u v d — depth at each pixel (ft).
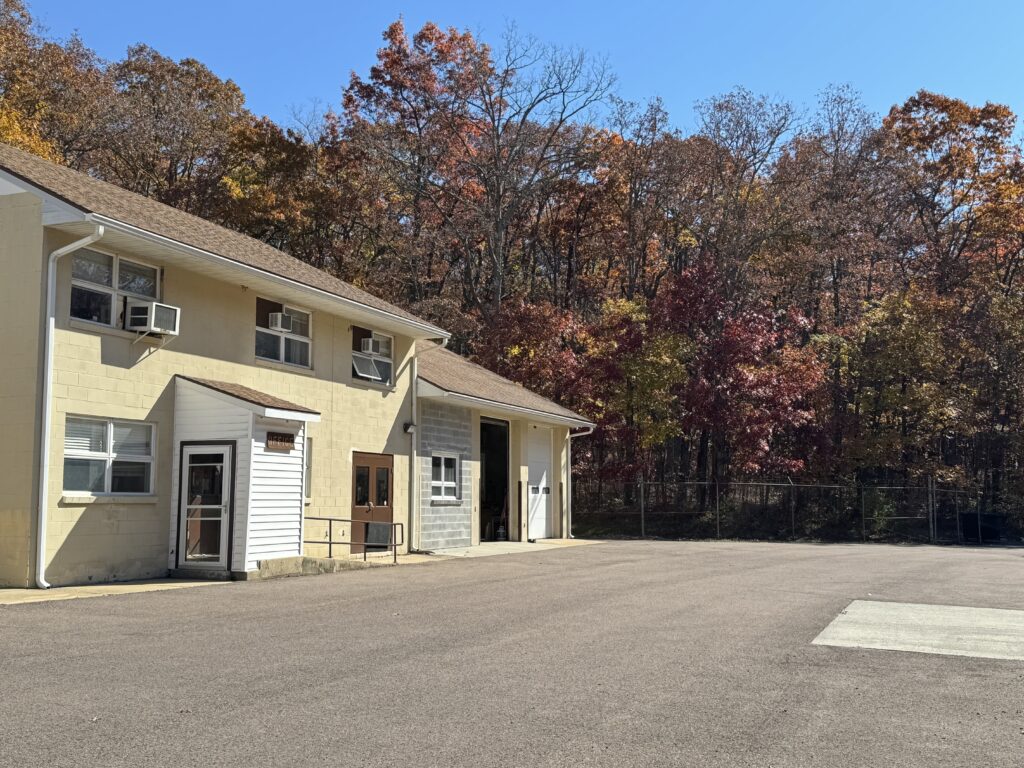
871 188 140.87
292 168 133.80
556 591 43.80
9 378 44.37
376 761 16.96
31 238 44.75
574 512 115.24
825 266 130.93
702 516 111.45
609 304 128.98
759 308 118.52
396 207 150.51
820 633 31.55
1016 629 32.65
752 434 106.22
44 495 43.68
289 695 21.86
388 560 64.49
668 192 134.72
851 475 121.39
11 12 110.52
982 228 138.72
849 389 124.47
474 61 135.33
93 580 46.32
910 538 107.86
